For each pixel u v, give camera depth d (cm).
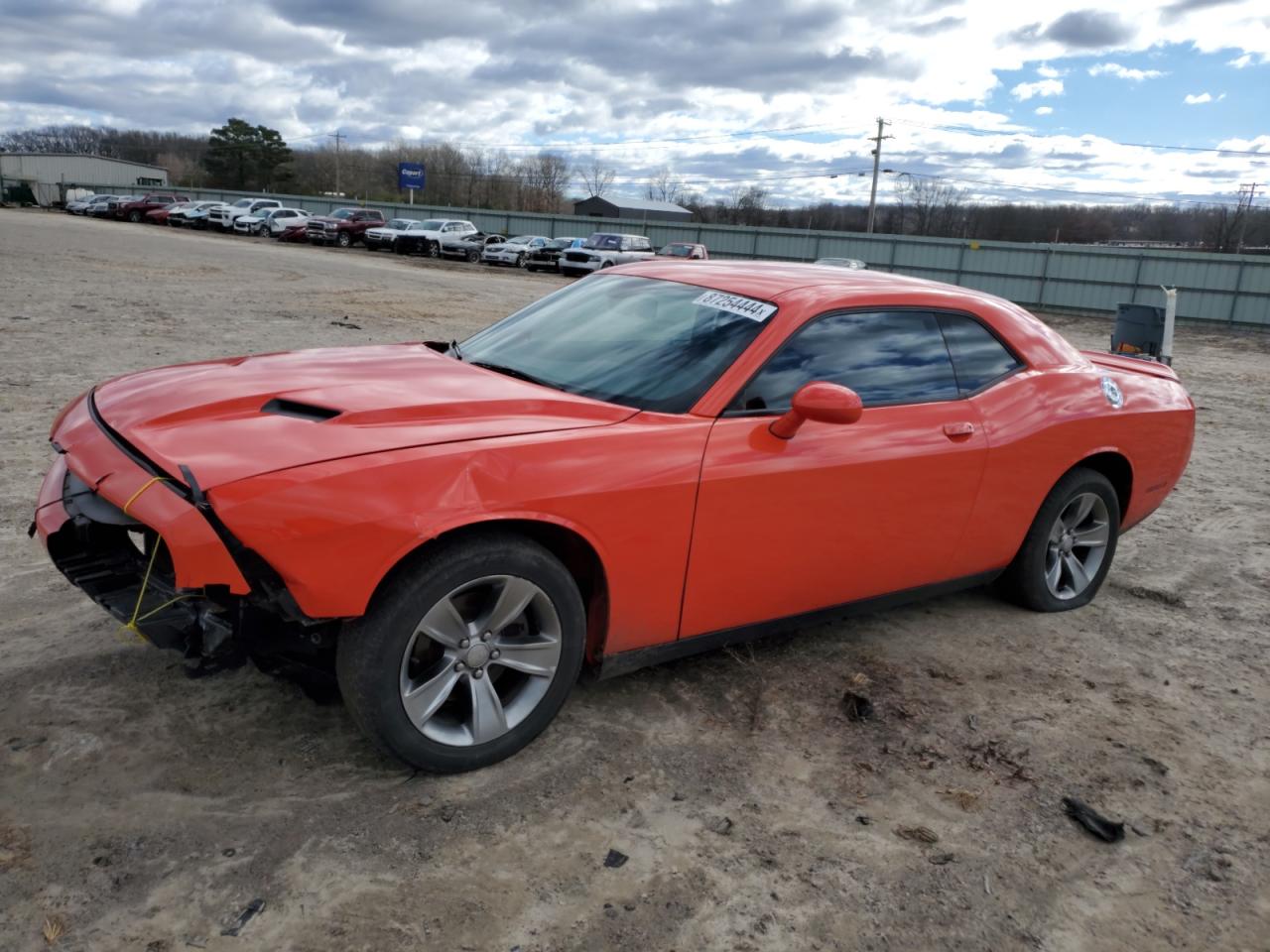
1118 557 555
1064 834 286
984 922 247
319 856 248
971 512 392
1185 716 365
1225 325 3294
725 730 327
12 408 687
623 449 294
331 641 268
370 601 258
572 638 296
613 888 247
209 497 239
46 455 577
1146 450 464
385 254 3934
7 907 222
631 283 404
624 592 303
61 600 384
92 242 2952
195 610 258
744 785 296
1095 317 3462
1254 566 551
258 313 1447
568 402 310
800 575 345
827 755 318
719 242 4534
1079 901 257
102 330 1122
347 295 1905
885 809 290
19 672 325
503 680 302
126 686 321
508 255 3759
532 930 230
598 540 290
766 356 332
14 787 265
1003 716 354
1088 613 464
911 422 363
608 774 296
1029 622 446
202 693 319
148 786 270
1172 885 267
